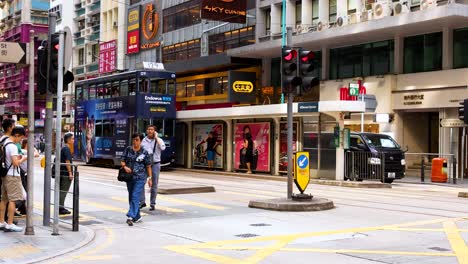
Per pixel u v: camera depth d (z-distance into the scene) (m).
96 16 62.19
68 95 63.25
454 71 27.66
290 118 14.14
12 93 72.19
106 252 8.88
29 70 9.78
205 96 43.94
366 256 8.34
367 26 29.31
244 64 40.06
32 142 9.95
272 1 38.06
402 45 30.67
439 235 10.16
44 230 10.57
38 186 20.09
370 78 31.50
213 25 43.38
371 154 23.72
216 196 17.22
